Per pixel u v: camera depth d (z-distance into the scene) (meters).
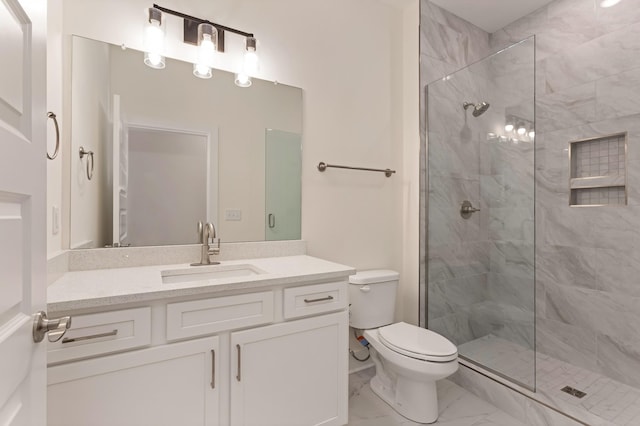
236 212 1.77
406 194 2.40
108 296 0.97
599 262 2.06
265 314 1.26
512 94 2.13
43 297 0.67
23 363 0.58
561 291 2.24
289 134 1.92
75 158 1.39
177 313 1.09
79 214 1.40
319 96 2.03
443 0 2.30
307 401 1.36
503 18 2.51
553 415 1.55
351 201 2.17
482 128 2.33
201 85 1.67
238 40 1.76
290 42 1.92
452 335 2.28
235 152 1.76
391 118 2.35
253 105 1.81
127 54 1.50
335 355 1.44
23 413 0.59
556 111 2.28
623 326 1.94
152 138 1.56
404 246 2.42
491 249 2.39
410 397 1.68
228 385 1.19
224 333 1.18
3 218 0.51
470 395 1.90
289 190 1.92
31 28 0.62
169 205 1.60
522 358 2.07
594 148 2.10
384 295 2.02
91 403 0.95
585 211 2.13
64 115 1.37
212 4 1.69
